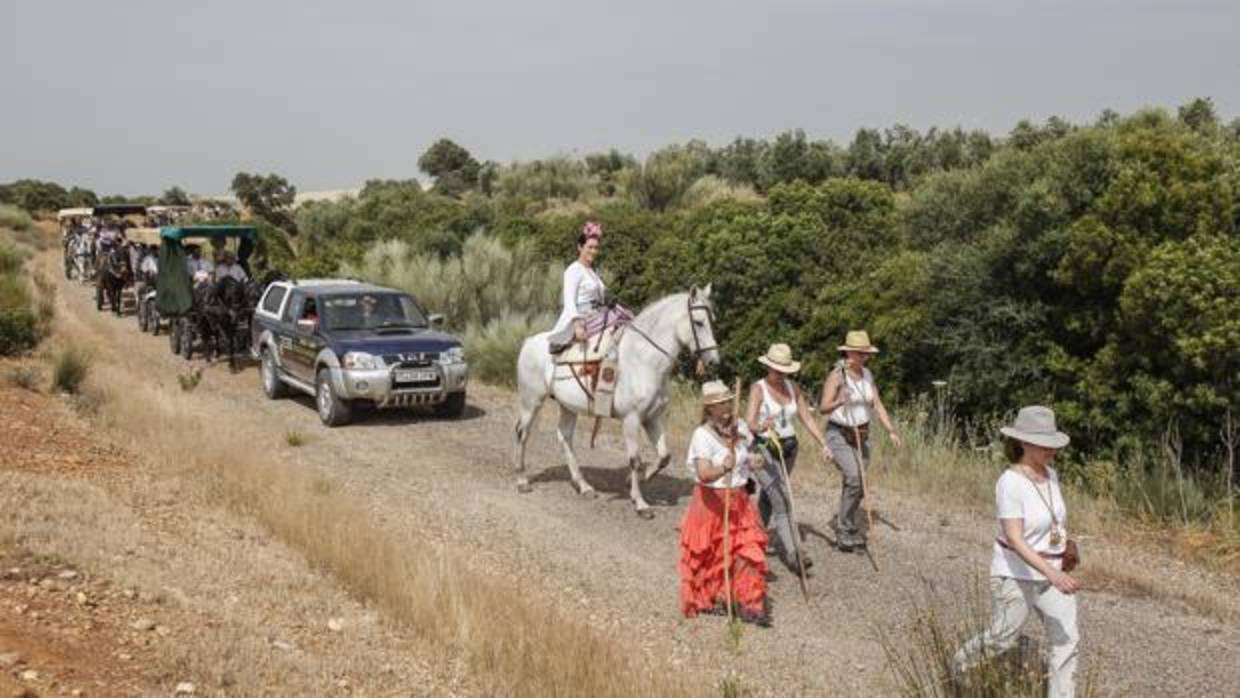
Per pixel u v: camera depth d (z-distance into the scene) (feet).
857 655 24.04
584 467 43.16
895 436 31.27
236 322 67.67
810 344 63.41
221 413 52.11
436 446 46.98
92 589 23.21
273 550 28.71
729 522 25.91
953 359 53.06
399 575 25.57
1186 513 35.83
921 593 28.09
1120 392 44.27
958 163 151.02
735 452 25.85
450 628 23.13
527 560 30.89
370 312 55.21
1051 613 19.24
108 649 19.97
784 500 29.19
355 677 20.56
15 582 22.90
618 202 139.85
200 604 23.39
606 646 22.31
